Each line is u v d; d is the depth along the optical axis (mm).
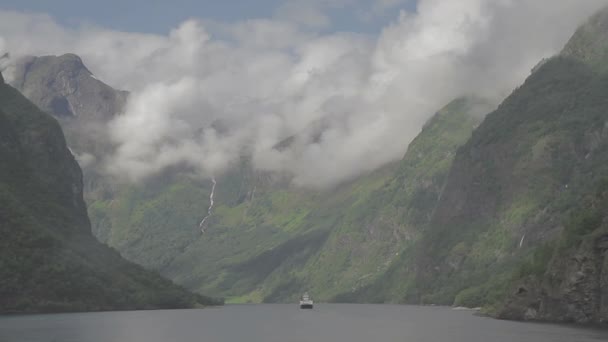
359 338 178000
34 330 195000
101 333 187625
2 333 184625
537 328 184250
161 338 177125
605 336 156750
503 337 161750
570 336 157375
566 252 199625
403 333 192375
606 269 181750
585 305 189625
